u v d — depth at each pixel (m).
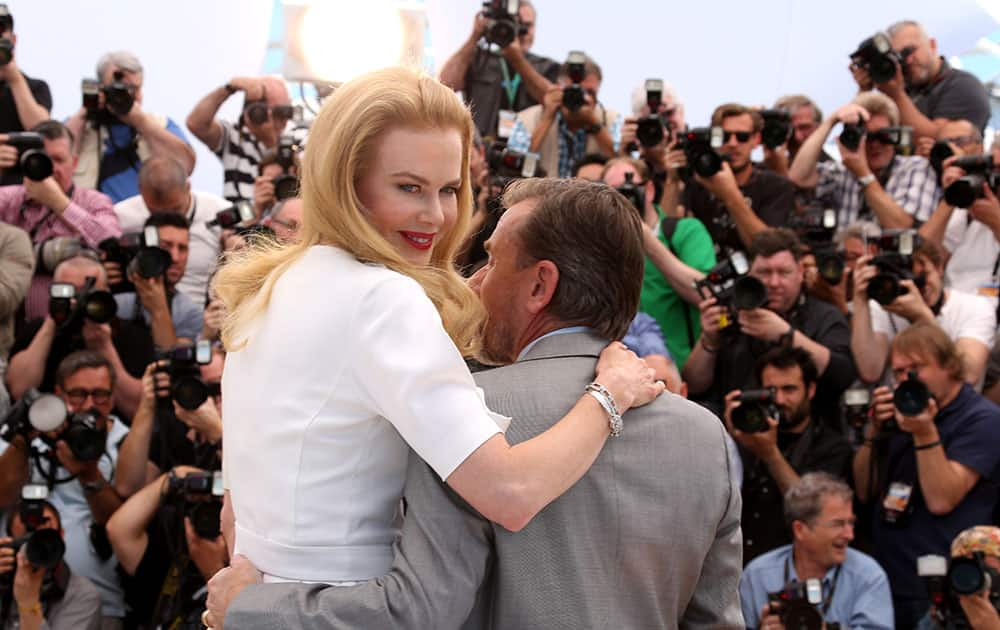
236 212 5.22
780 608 4.14
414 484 1.75
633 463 1.83
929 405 4.40
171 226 5.33
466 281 2.03
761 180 5.79
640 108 6.22
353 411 1.72
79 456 4.35
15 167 5.39
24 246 5.31
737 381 5.02
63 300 4.92
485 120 6.26
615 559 1.79
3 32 6.10
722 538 1.93
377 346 1.70
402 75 1.80
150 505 4.35
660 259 5.22
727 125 5.75
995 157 5.48
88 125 6.11
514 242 1.93
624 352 1.89
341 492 1.73
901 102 6.25
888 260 4.96
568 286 1.91
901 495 4.50
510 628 1.77
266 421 1.76
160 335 5.11
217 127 6.40
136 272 5.08
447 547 1.71
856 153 5.77
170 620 4.23
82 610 4.21
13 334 5.27
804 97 6.53
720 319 4.95
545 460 1.70
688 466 1.86
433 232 1.81
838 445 4.81
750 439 4.63
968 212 5.77
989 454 4.45
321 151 1.78
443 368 1.69
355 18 6.14
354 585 1.71
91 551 4.48
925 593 4.48
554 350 1.90
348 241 1.78
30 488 4.14
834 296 5.34
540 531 1.77
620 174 5.41
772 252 5.08
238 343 1.83
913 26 6.50
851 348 5.02
